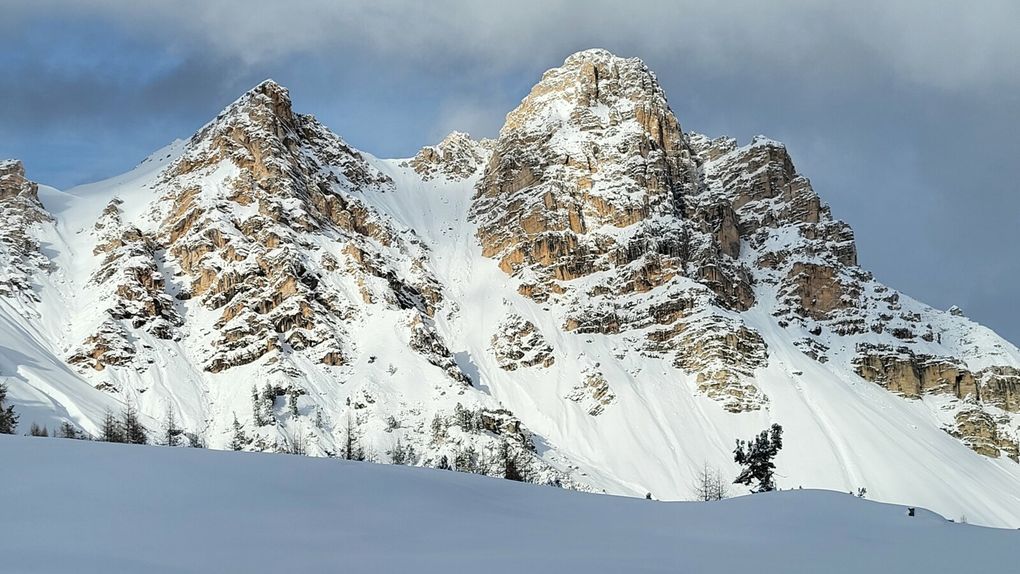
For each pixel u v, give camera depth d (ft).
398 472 242.78
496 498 234.17
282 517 179.01
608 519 223.51
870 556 181.37
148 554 143.33
